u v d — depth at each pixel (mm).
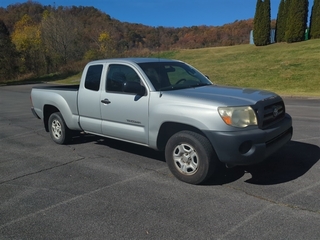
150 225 3592
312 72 20781
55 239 3395
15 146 7188
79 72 38719
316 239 3209
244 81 21484
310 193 4238
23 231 3568
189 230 3459
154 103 4934
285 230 3381
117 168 5492
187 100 4609
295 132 7617
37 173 5387
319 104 13016
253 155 4277
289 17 30938
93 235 3441
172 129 5035
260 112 4406
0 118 11203
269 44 33562
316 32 30547
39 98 7359
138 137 5266
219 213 3799
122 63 5582
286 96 16125
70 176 5195
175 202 4129
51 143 7352
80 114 6312
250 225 3504
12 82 35906
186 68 6039
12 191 4672
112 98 5559
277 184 4570
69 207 4105
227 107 4273
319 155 5770
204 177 4520
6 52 38438
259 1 32875
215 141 4301
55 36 44312
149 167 5488
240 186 4551
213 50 36062
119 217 3801
